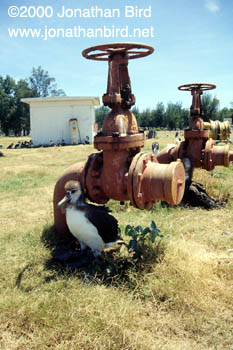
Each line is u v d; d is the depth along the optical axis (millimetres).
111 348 2590
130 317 2906
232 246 4605
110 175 3887
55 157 19797
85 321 2820
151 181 3574
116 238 4156
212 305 3150
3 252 4402
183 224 5551
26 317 2916
